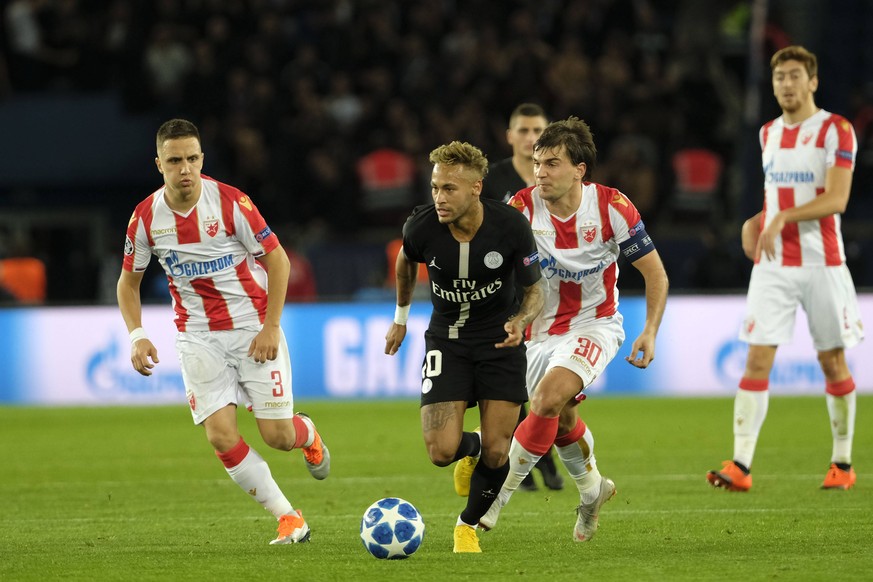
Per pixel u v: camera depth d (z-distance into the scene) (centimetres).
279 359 2341
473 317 2180
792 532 2370
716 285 5750
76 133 7131
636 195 6394
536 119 2959
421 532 2094
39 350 5481
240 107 6838
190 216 2277
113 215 7431
